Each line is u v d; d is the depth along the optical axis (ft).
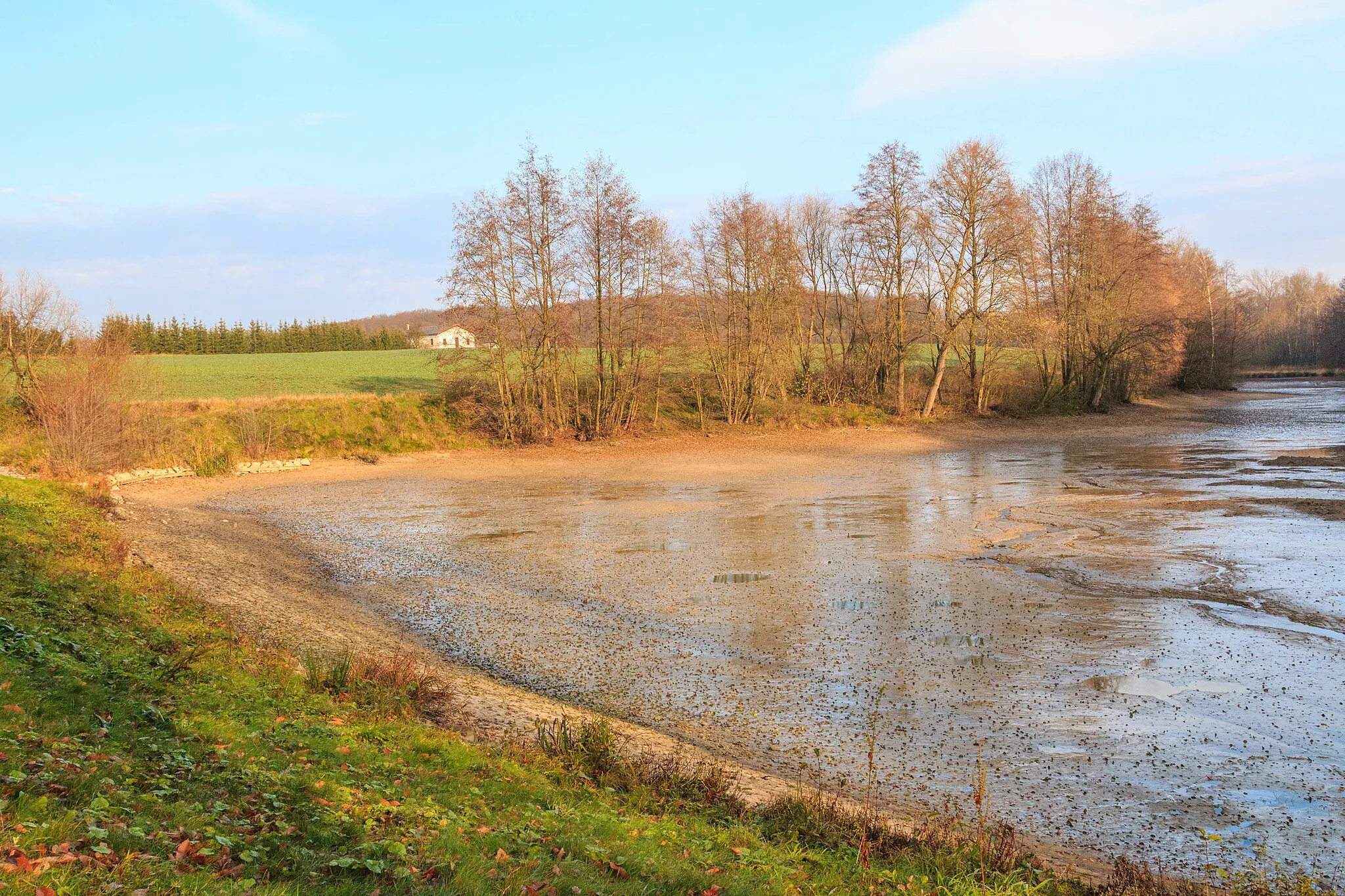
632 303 176.65
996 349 201.87
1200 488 111.24
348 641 54.75
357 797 26.05
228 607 59.21
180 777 24.71
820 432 185.26
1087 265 206.18
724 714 44.34
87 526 69.51
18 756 22.17
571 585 71.61
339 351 406.62
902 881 25.45
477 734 39.06
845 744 40.24
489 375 173.88
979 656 51.72
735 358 190.90
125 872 17.29
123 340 143.13
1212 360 290.35
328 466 152.87
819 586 69.10
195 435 150.10
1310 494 102.89
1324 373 388.37
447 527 99.86
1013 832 30.50
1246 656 50.29
